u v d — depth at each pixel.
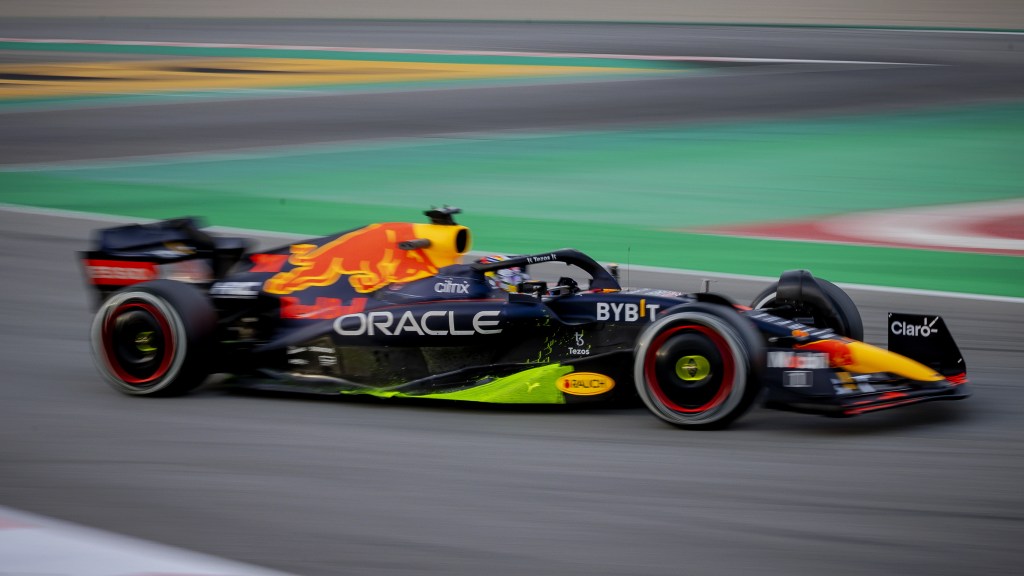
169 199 46.28
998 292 31.52
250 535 15.11
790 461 17.81
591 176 51.47
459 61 98.44
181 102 75.31
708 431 19.39
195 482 17.12
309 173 52.00
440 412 21.00
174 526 15.42
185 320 21.42
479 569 14.07
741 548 14.59
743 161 54.78
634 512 15.82
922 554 14.31
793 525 15.28
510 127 65.06
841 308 22.05
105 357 22.08
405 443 19.05
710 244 38.31
